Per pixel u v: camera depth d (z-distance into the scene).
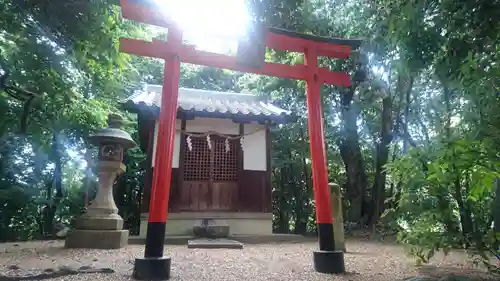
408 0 3.84
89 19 5.39
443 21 3.64
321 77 5.30
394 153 12.61
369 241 9.57
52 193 14.51
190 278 4.14
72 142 11.81
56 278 4.02
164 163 4.32
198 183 9.86
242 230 9.77
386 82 11.02
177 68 4.67
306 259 5.78
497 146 3.34
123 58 6.84
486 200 4.39
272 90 13.28
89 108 9.99
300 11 6.19
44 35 5.89
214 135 10.13
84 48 5.94
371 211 11.87
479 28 3.34
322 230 4.81
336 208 7.17
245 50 4.91
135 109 9.31
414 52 4.08
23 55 6.57
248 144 10.39
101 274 4.25
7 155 13.01
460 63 3.61
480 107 3.52
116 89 10.63
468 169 3.47
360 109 12.34
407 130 11.25
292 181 16.38
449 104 6.35
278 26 5.45
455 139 3.52
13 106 9.28
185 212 9.52
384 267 5.04
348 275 4.43
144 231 9.19
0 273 4.21
